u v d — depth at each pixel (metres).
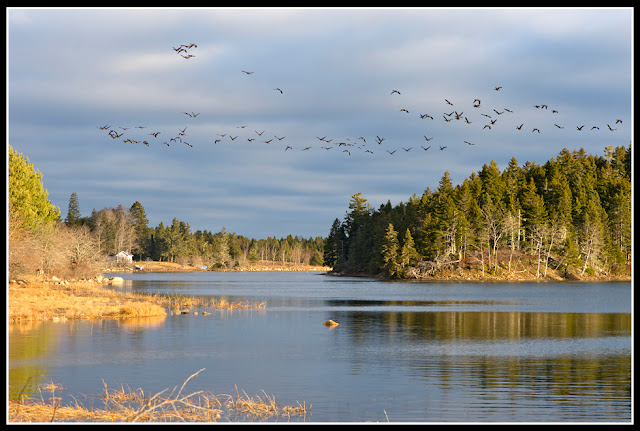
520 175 180.25
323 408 21.86
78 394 23.44
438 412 21.41
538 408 21.91
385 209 189.62
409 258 149.75
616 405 22.33
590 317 56.34
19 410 19.83
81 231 128.88
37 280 88.44
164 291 94.12
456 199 155.62
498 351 34.53
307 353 33.41
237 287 112.56
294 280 154.25
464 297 87.75
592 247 156.00
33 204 98.19
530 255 159.75
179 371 28.06
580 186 173.50
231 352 33.41
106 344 35.19
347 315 57.06
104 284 110.19
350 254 196.75
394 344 37.00
